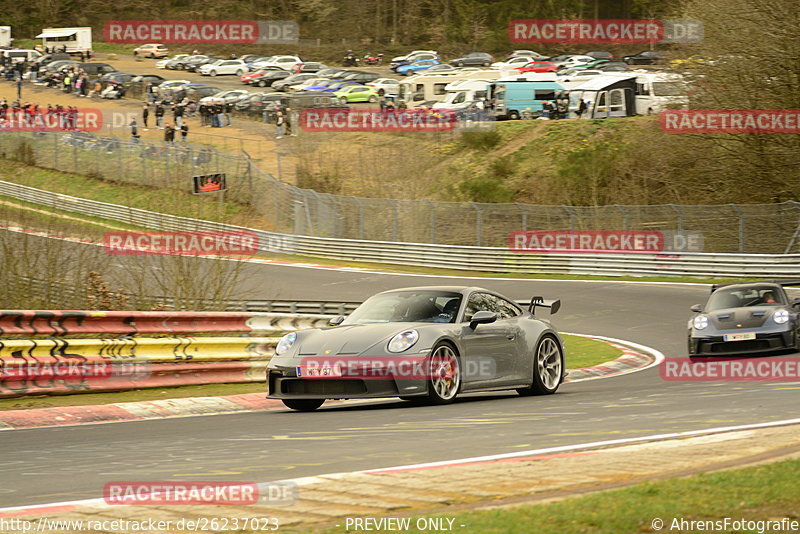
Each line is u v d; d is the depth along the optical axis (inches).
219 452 685.3
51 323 1097.4
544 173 4650.6
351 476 532.7
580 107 5103.3
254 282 3191.4
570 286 2957.7
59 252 1772.9
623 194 4156.0
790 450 559.8
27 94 7613.2
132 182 4835.1
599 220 3442.4
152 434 816.3
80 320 1124.5
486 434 721.0
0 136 5506.9
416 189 4704.7
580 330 2155.5
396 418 861.8
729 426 706.2
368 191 4761.3
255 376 1321.4
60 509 470.3
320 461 621.6
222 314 1304.1
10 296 1690.5
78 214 4419.3
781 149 3634.4
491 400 1029.8
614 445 629.6
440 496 468.1
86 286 1774.1
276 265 3683.6
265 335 1382.9
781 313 1448.1
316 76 7564.0
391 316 1037.2
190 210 1969.7
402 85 5925.2
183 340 1236.5
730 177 3759.8
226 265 1877.5
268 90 7716.5
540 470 532.4
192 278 1847.9
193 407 1037.8
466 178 4825.3
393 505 450.6
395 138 5349.4
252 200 4453.7
